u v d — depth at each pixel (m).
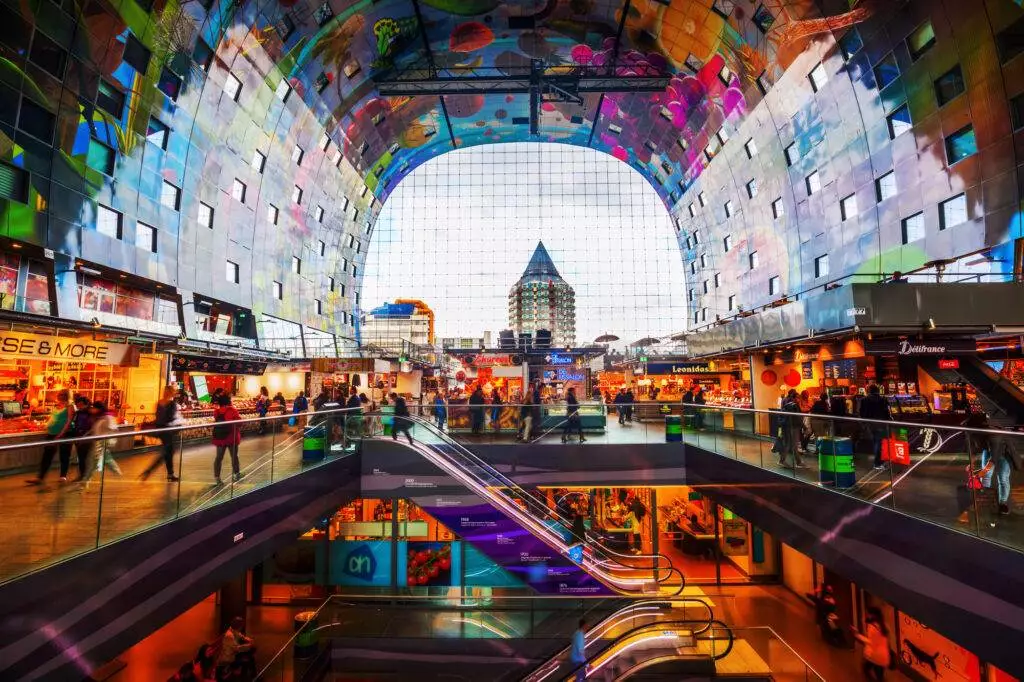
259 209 28.14
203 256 23.81
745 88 26.52
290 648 12.02
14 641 4.75
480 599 15.81
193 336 22.45
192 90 21.62
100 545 5.91
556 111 40.78
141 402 18.88
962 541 6.01
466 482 14.98
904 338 15.30
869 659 12.12
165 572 6.78
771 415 10.70
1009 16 15.31
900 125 19.75
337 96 30.16
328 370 24.48
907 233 19.86
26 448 5.38
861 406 10.65
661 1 24.52
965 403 14.38
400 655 13.76
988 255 16.52
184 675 10.64
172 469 7.14
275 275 30.11
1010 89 15.65
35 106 16.12
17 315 14.20
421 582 16.62
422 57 30.55
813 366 20.73
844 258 23.17
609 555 16.50
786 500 9.93
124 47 18.38
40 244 16.09
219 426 8.15
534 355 32.03
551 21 27.58
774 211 28.41
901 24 18.45
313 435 11.84
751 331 20.83
